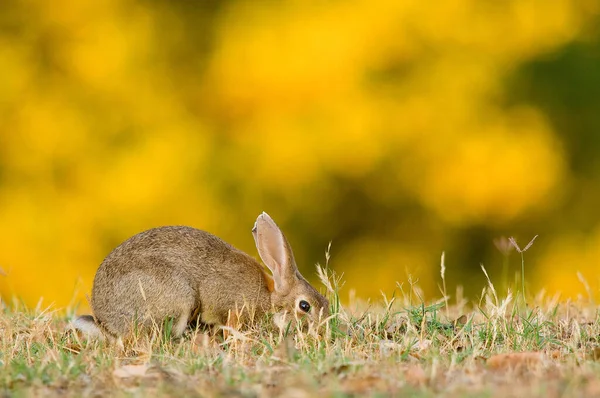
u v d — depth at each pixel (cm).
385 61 1848
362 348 697
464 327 736
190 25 1952
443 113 1831
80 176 1812
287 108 1831
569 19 1923
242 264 797
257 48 1839
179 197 1797
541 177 1831
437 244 1862
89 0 1881
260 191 1819
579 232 1884
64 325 825
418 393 541
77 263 1778
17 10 1888
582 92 1938
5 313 853
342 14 1839
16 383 587
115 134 1845
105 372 611
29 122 1839
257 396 539
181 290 764
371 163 1811
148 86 1867
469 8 1866
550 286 1820
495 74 1858
